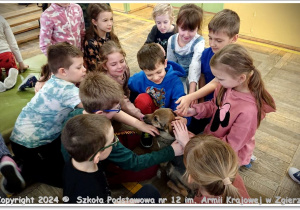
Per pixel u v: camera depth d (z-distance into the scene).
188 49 2.11
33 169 1.67
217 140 1.06
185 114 1.62
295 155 1.94
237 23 1.69
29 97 2.31
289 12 3.39
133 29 4.37
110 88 1.42
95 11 2.30
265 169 1.83
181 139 1.37
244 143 1.36
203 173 0.98
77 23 2.46
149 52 1.68
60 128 1.72
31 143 1.66
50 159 1.67
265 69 3.09
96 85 1.41
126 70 2.20
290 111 2.39
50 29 2.27
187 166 1.06
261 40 3.83
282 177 1.77
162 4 2.43
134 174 1.66
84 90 1.42
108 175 1.61
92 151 1.07
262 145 2.03
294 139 2.08
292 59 3.32
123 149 1.38
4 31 2.52
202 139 1.08
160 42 2.65
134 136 1.96
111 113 1.47
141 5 5.42
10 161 1.45
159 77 1.80
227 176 0.96
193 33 2.02
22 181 1.58
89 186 1.12
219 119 1.44
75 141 1.05
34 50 3.67
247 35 3.95
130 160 1.37
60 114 1.65
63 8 2.28
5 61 2.51
